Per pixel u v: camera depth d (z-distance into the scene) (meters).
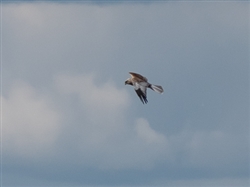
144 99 56.34
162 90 56.34
